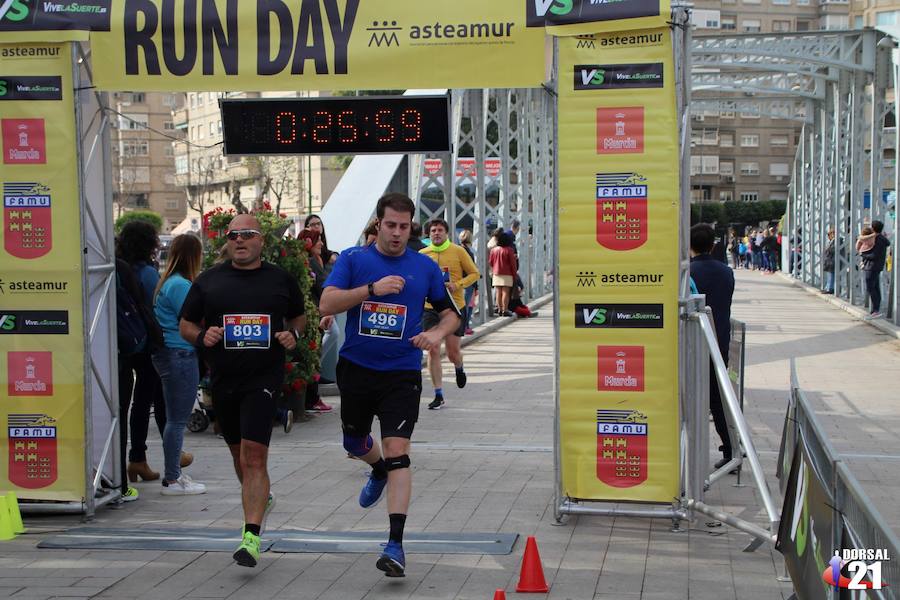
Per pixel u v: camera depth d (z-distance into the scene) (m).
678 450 6.46
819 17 90.69
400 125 10.20
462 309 11.56
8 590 5.38
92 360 7.05
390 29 6.53
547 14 6.40
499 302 23.09
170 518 6.94
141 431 8.02
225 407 5.92
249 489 5.69
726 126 90.06
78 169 6.70
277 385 5.88
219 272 5.94
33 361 6.82
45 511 6.89
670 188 6.35
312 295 10.92
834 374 14.08
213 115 79.88
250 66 6.59
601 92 6.39
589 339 6.52
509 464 8.45
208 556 5.99
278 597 5.27
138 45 6.63
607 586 5.39
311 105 10.24
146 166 97.81
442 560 5.86
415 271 5.80
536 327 21.42
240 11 6.57
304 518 6.84
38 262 6.76
